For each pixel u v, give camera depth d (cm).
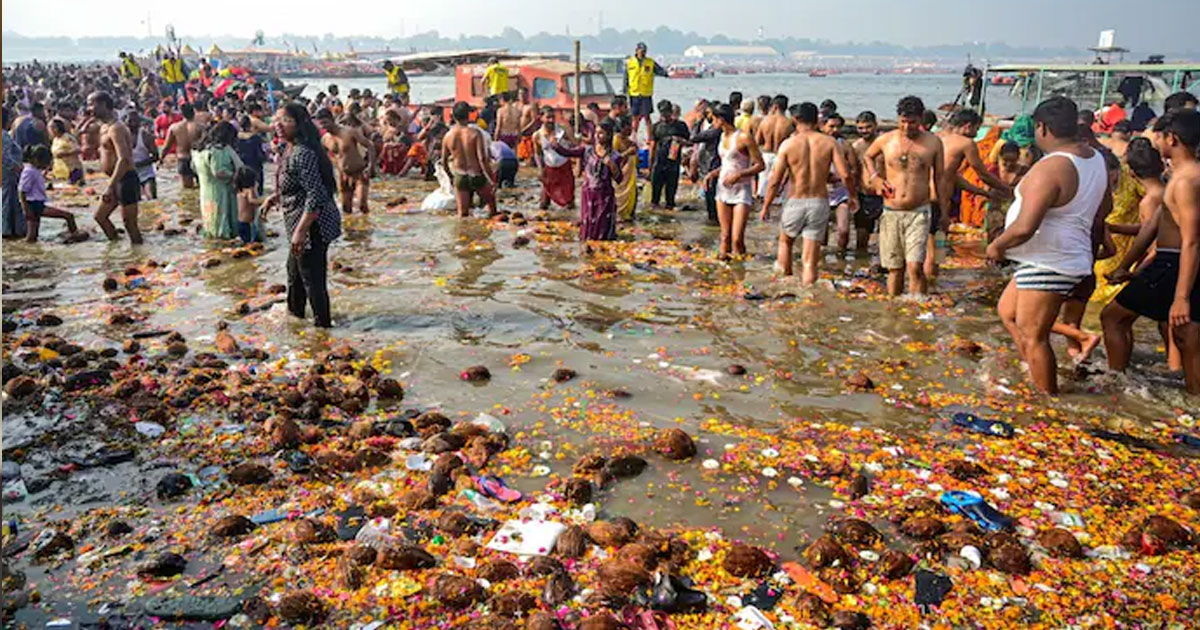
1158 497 470
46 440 527
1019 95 1727
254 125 1545
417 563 398
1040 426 564
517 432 548
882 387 628
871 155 859
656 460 510
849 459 513
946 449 529
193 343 715
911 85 8006
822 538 409
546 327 765
